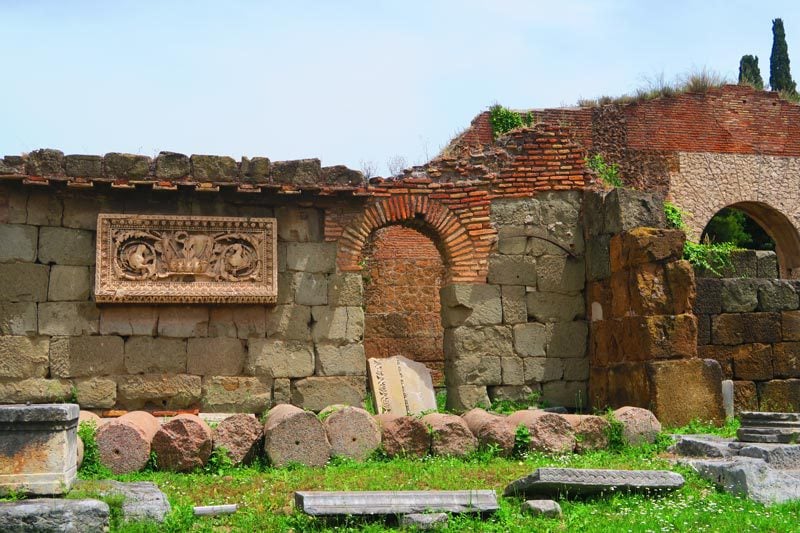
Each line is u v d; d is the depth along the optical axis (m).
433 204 16.73
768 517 8.97
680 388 14.71
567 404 16.70
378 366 16.61
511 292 16.75
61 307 15.02
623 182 30.14
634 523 8.72
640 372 14.93
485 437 12.14
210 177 15.67
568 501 9.60
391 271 24.75
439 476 10.70
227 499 9.66
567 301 16.97
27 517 7.88
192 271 15.33
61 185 15.16
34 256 15.02
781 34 40.84
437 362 24.25
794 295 17.23
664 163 30.67
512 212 16.98
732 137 31.47
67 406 8.90
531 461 11.71
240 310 15.65
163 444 11.08
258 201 15.94
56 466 8.76
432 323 24.47
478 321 16.53
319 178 16.12
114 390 14.98
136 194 15.54
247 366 15.54
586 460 11.73
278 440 11.41
